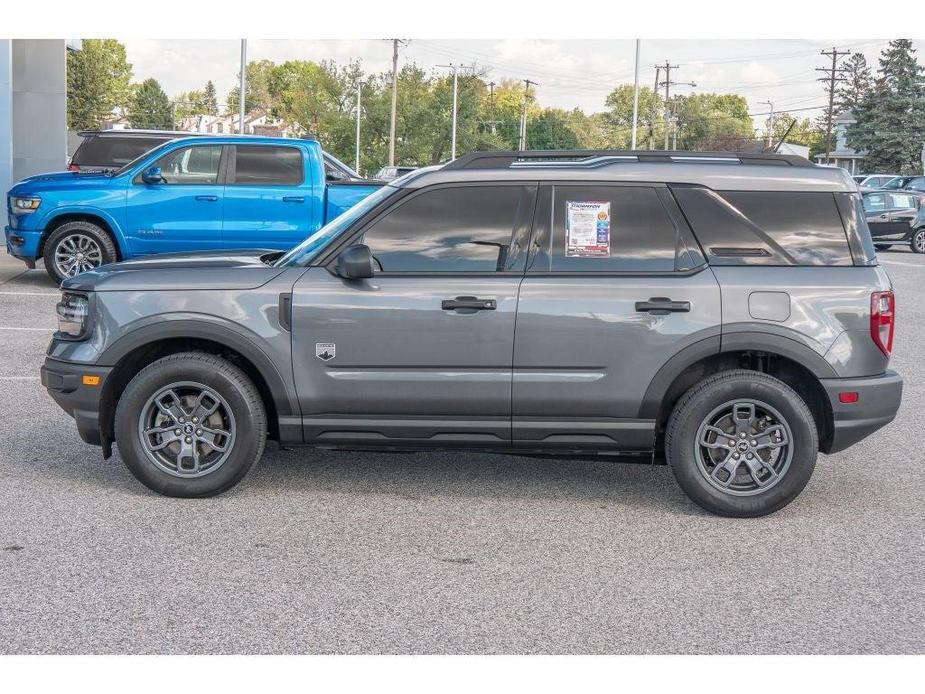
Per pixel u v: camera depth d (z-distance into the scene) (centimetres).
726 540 541
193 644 405
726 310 564
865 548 531
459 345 570
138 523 547
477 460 694
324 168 1453
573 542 534
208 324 575
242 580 472
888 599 464
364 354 573
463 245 576
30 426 745
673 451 574
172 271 590
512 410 574
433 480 643
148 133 1805
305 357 575
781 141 628
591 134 15750
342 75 9869
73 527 538
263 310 575
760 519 578
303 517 564
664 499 614
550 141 14238
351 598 454
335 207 1391
